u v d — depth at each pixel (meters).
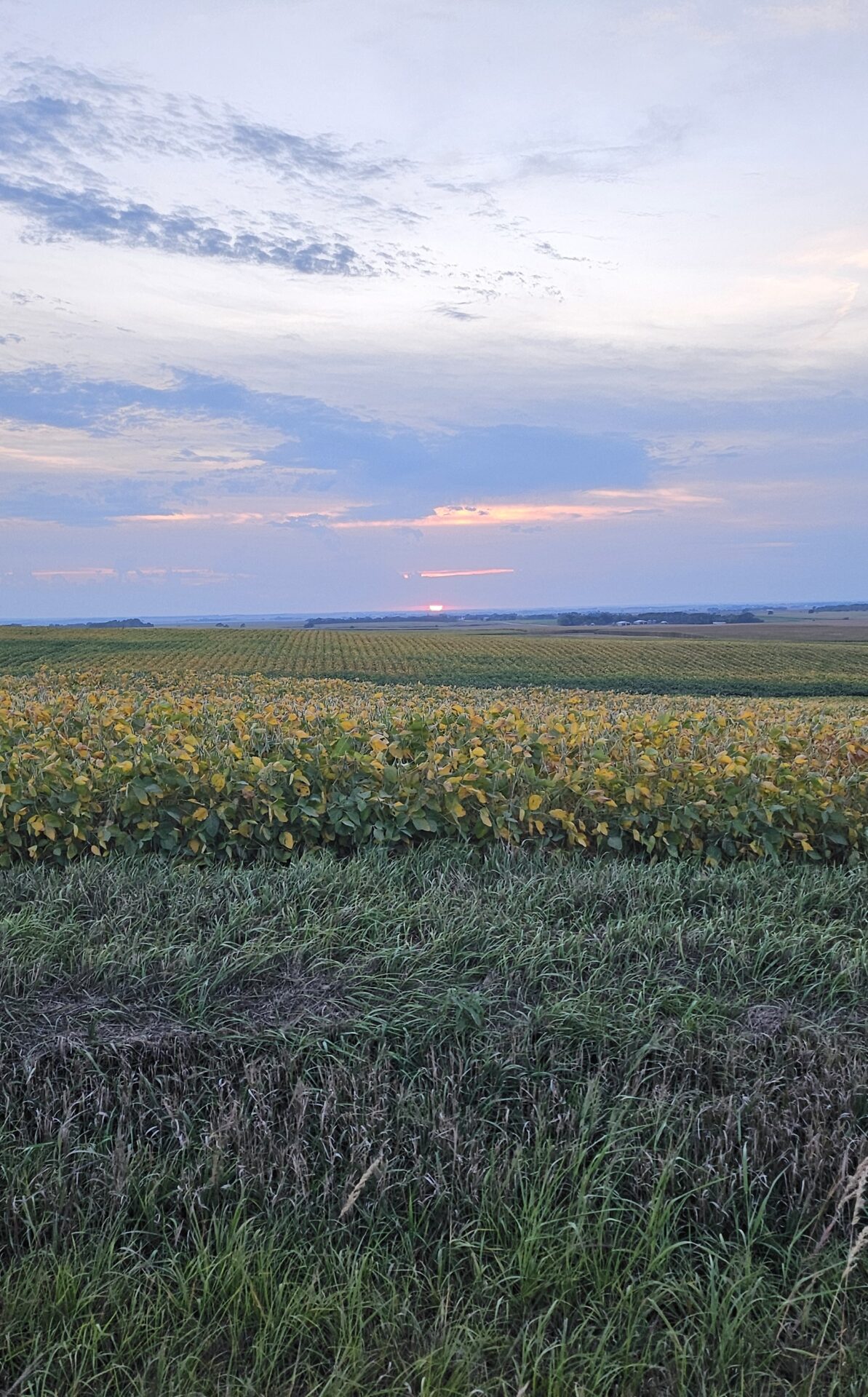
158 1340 2.66
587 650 73.12
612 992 4.00
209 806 5.99
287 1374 2.62
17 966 3.92
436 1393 2.48
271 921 4.48
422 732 7.20
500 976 4.15
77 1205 3.06
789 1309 2.87
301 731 7.29
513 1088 3.54
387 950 4.18
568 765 6.73
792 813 6.39
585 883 5.27
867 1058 3.65
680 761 6.60
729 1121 3.29
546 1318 2.64
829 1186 3.21
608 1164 3.14
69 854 5.71
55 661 53.19
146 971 4.00
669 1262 2.97
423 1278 2.94
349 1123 3.31
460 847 5.95
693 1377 2.62
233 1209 3.11
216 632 88.56
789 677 54.75
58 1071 3.46
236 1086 3.47
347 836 6.10
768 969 4.37
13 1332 2.64
